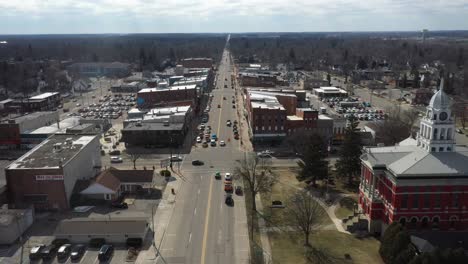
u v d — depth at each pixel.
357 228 90.38
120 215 97.56
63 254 79.56
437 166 82.88
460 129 182.12
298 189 113.00
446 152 86.75
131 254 80.31
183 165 133.62
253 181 102.88
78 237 85.12
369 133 152.12
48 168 99.25
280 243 84.38
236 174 121.00
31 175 99.25
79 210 99.94
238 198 107.19
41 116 171.75
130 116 192.00
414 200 83.12
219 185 116.12
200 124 192.25
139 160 139.38
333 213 98.81
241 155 144.38
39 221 95.31
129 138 155.12
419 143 92.94
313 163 112.69
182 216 97.12
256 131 156.75
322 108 197.50
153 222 93.00
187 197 108.12
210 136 170.00
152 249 82.69
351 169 113.38
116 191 107.00
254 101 175.00
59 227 86.81
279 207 101.50
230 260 78.50
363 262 76.56
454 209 84.00
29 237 87.88
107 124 186.38
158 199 107.19
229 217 96.50
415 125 175.12
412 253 70.31
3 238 85.00
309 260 77.44
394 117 163.38
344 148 114.69
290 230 89.81
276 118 156.25
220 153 147.00
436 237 76.69
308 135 132.88
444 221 84.50
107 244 84.44
